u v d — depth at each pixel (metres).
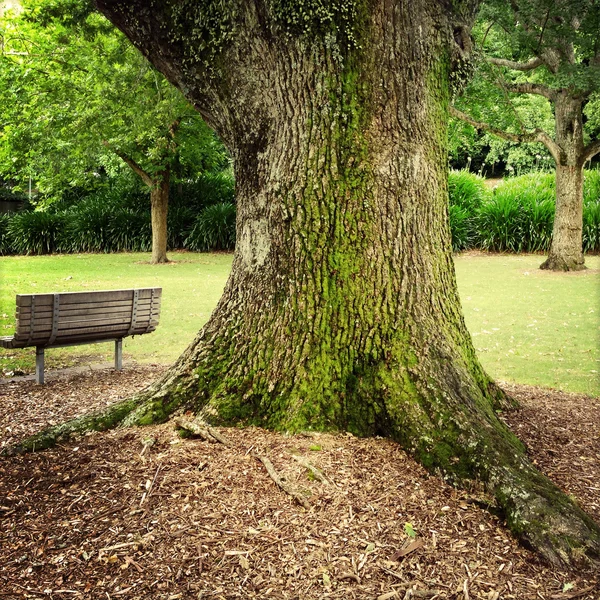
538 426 4.39
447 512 3.06
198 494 3.11
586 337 8.51
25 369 6.80
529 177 24.20
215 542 2.78
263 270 3.95
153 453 3.50
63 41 14.58
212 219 22.14
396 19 3.73
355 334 3.82
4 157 19.75
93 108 15.13
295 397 3.77
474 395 3.80
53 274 16.30
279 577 2.59
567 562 2.73
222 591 2.51
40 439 3.77
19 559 2.69
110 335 6.42
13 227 23.58
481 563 2.73
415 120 3.90
